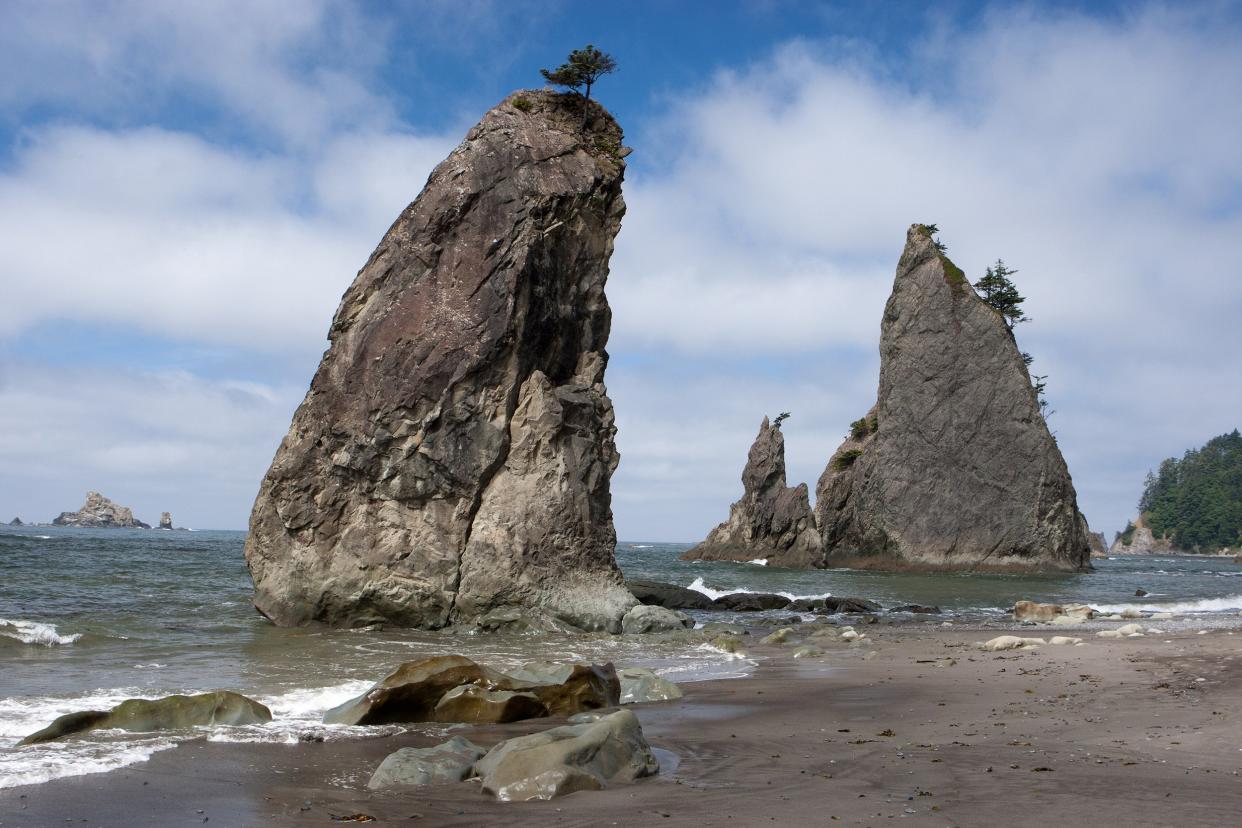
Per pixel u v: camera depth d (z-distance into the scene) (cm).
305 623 2845
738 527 11494
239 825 812
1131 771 948
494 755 1007
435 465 2906
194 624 2706
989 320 9488
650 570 8644
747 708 1489
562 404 3131
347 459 2878
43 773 969
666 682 1625
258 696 1523
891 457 9862
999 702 1467
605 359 3441
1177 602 4262
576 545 3022
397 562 2852
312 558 2850
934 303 9719
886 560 9788
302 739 1199
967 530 9319
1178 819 762
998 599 4972
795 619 3691
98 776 970
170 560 6075
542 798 900
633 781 973
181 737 1177
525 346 3078
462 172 3119
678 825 786
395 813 852
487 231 3069
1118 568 10900
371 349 2962
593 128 3578
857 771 995
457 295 3014
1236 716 1230
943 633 2981
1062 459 9300
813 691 1675
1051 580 7431
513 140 3225
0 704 1360
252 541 2894
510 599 2889
